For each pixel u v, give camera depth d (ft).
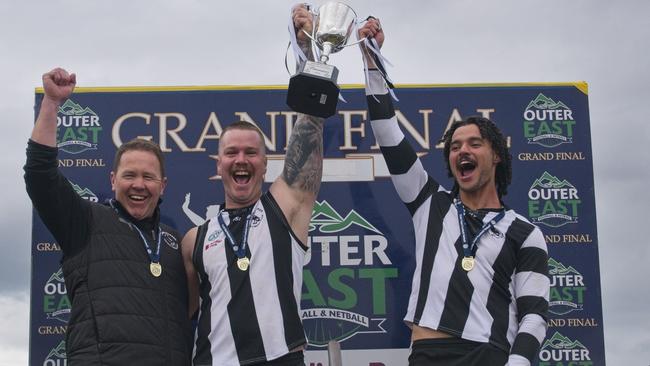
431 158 18.06
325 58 14.93
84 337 13.42
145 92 18.15
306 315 17.49
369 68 15.96
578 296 17.67
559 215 17.98
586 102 18.33
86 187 17.87
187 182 17.89
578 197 18.03
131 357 13.24
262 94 18.20
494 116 18.22
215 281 14.28
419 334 14.62
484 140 15.43
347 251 17.72
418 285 14.99
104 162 17.94
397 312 17.53
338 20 15.21
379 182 17.92
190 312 15.31
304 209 14.82
